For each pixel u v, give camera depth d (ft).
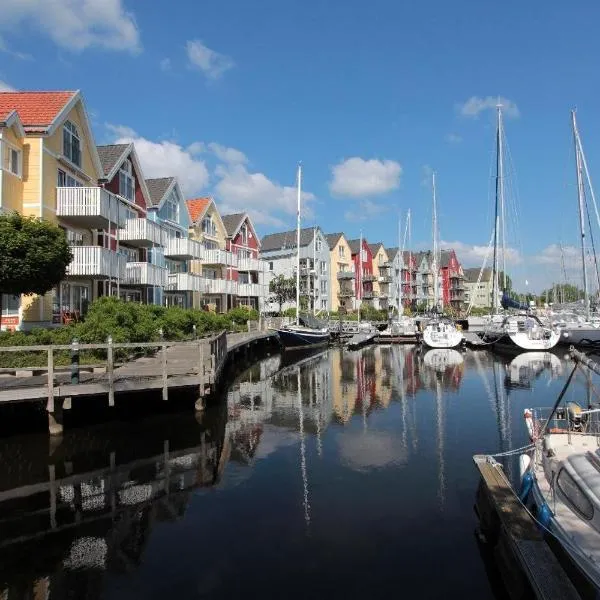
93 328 62.59
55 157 74.28
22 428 45.93
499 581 22.68
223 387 74.69
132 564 24.16
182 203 135.13
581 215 130.00
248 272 175.63
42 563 24.39
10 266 51.60
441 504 31.04
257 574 23.31
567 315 146.00
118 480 35.04
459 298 347.36
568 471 23.81
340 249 249.55
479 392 70.54
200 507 30.66
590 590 19.58
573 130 130.00
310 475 36.29
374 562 24.34
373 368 98.27
